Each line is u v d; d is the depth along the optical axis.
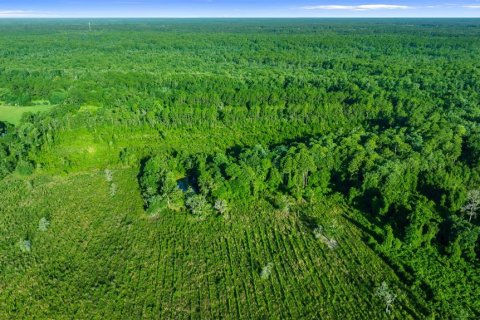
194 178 92.25
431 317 54.31
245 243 70.88
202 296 60.00
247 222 76.81
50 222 77.44
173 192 81.12
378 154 89.19
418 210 70.31
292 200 83.56
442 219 71.69
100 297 59.94
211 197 82.31
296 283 61.75
